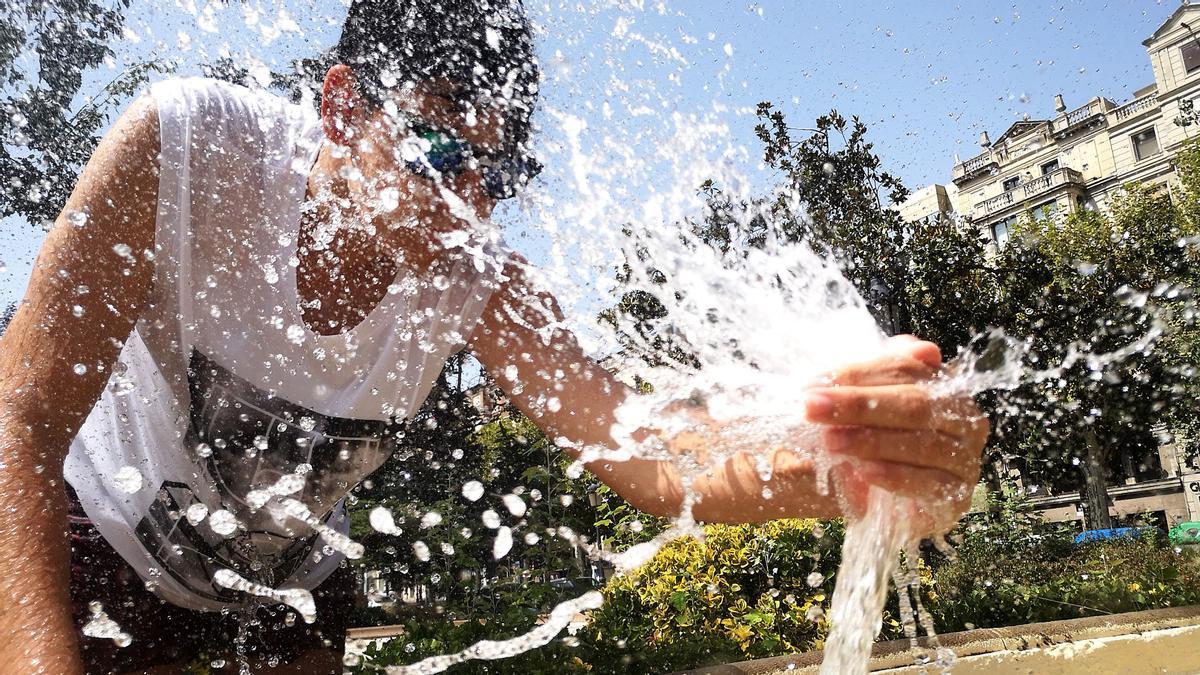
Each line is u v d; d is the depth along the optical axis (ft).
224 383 3.81
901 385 2.56
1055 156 57.00
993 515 18.35
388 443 4.43
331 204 3.76
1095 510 36.91
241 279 3.62
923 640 6.73
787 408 2.89
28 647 2.24
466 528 8.97
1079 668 6.34
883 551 2.85
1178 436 43.80
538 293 4.15
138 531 3.98
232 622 4.56
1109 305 31.83
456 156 3.76
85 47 4.11
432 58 3.70
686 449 3.76
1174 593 12.57
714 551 10.39
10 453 2.56
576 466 4.09
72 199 3.06
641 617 9.24
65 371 2.79
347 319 3.98
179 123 3.34
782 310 3.08
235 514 4.19
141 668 4.15
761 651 8.87
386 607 9.46
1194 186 49.80
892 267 23.34
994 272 35.19
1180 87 54.95
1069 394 30.14
